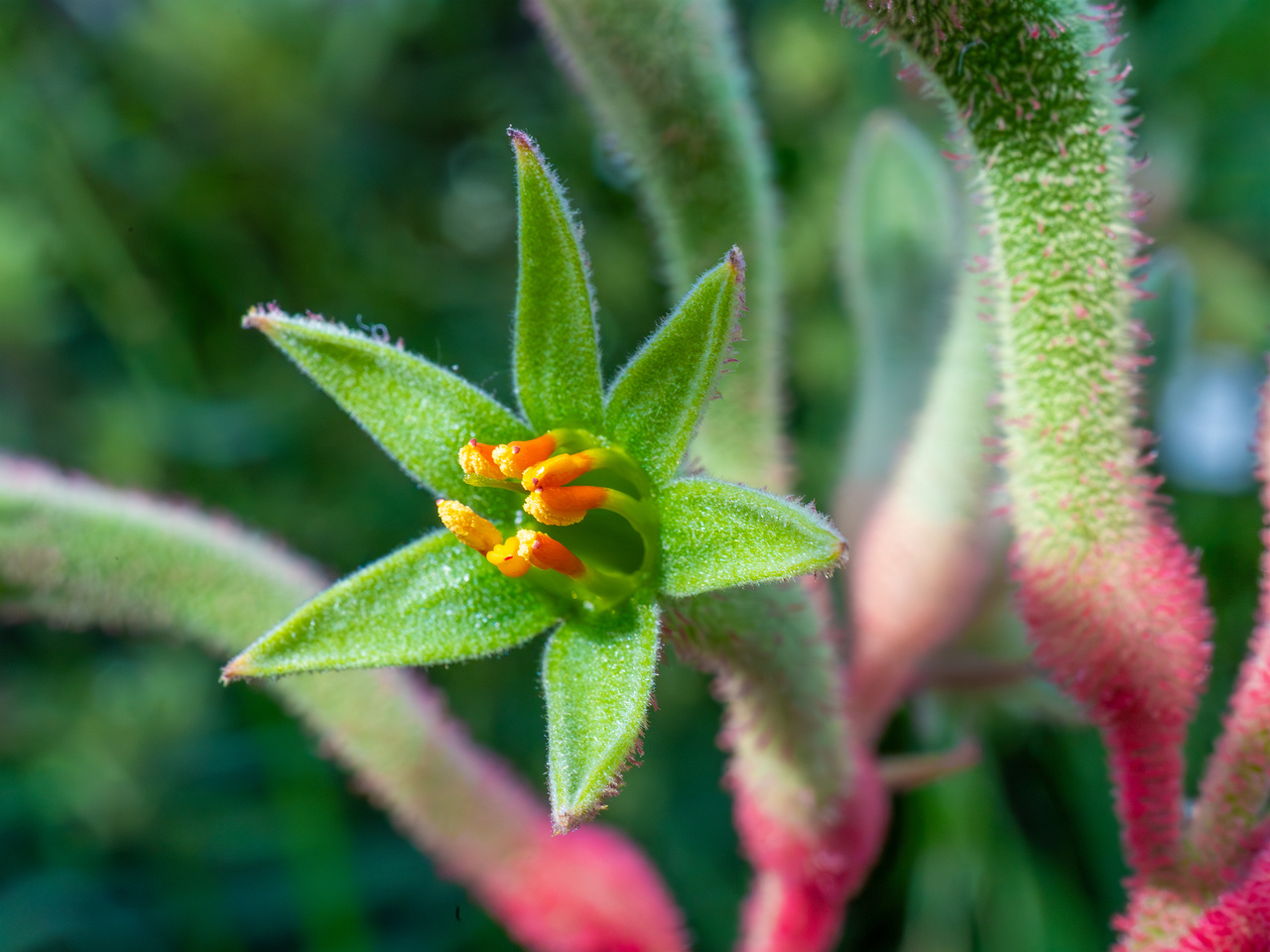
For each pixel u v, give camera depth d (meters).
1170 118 0.31
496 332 0.34
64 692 0.29
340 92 0.35
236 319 0.33
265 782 0.28
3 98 0.32
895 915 0.24
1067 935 0.22
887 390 0.17
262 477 0.32
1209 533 0.26
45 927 0.26
